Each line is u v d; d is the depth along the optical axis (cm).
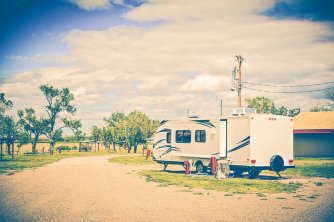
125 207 1102
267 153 1889
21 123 6147
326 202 1165
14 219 944
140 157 4406
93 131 7244
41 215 991
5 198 1279
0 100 5403
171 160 2334
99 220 929
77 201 1212
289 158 1950
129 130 6162
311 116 4266
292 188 1497
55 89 6431
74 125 6550
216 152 2006
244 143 1880
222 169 1909
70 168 2647
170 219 934
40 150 6912
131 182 1752
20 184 1677
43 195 1345
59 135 6375
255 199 1240
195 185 1617
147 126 6212
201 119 2108
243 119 1892
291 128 1967
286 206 1102
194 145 2153
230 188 1516
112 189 1505
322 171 2250
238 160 1909
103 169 2558
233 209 1059
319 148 3838
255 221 903
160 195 1338
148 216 973
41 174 2169
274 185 1598
